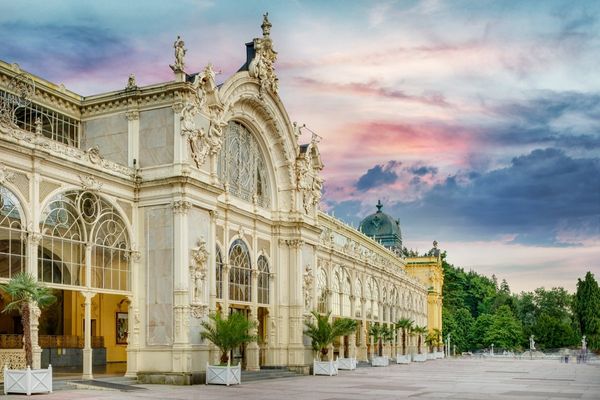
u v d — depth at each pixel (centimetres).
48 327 4672
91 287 3566
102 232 3688
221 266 4475
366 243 9681
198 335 3875
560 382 4347
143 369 3797
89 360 3491
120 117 4100
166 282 3819
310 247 5597
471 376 5041
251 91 4831
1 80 3856
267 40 5006
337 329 5266
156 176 3931
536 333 15612
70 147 3497
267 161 5278
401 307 9656
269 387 3575
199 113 4094
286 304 5253
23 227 3186
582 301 14638
